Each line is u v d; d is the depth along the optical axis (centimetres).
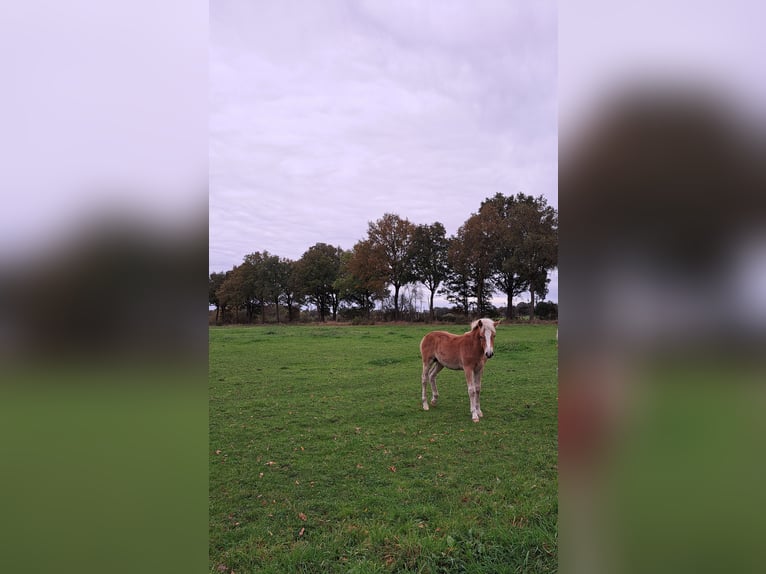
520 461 573
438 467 564
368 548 379
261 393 1012
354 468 568
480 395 959
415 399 951
